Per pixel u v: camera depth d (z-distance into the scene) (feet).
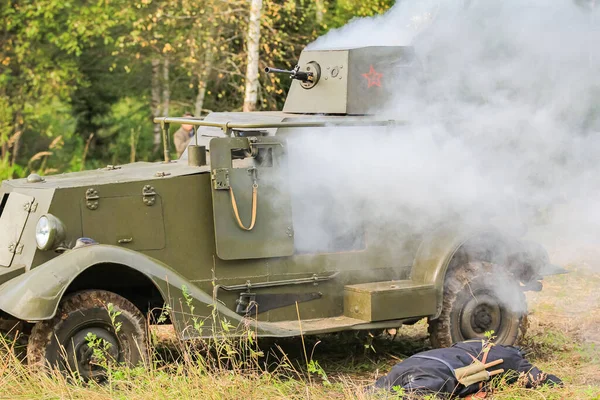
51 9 66.39
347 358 29.25
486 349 24.66
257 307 26.89
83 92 77.00
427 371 23.56
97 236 25.57
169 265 26.23
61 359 23.97
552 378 25.20
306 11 58.18
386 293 27.20
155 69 71.77
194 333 24.47
